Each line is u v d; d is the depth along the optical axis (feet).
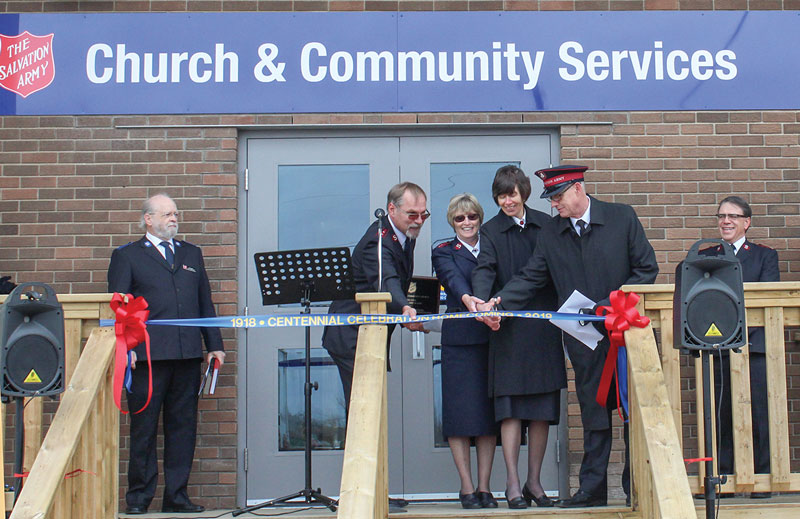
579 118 21.12
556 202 16.49
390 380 20.86
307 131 21.36
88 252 20.76
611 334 15.10
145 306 15.10
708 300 13.56
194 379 19.10
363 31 21.18
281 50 21.17
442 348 17.49
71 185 20.90
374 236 17.31
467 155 21.38
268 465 20.66
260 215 21.22
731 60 21.29
